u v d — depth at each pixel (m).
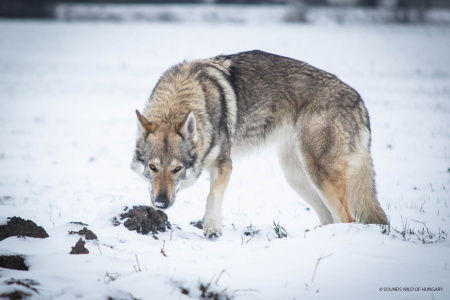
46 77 65.06
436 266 8.80
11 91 54.84
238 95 14.03
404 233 10.54
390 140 28.67
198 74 13.70
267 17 140.12
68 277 8.24
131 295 7.68
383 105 41.91
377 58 78.00
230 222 15.05
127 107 45.78
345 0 169.62
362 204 13.83
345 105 14.12
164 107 13.29
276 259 9.31
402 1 144.50
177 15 142.25
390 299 7.69
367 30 119.75
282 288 8.13
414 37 105.38
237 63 14.45
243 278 8.54
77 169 24.70
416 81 56.66
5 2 151.88
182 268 9.09
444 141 27.75
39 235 10.95
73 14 143.75
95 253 9.95
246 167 24.70
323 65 70.50
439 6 183.38
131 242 10.96
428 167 21.89
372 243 9.74
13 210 16.89
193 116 12.38
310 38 102.81
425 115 36.81
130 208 12.23
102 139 32.78
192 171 12.80
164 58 81.12
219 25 130.62
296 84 14.28
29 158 27.44
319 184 13.86
